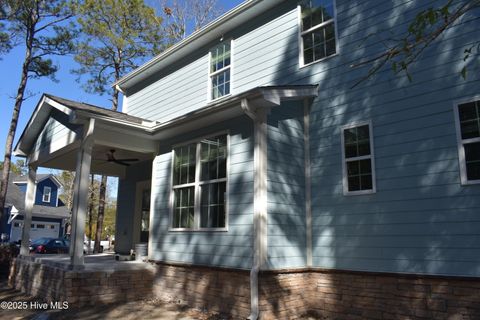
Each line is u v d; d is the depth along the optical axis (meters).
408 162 6.24
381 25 7.02
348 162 7.02
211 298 6.96
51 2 15.36
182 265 7.70
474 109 5.72
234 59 9.88
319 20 8.12
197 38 10.64
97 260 9.78
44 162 10.84
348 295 6.52
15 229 25.45
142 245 9.16
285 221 6.80
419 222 5.97
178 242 7.96
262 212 6.41
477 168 5.59
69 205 29.31
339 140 7.17
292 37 8.55
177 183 8.40
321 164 7.34
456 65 5.96
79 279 7.36
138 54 18.47
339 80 7.41
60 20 15.90
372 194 6.56
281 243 6.64
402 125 6.41
